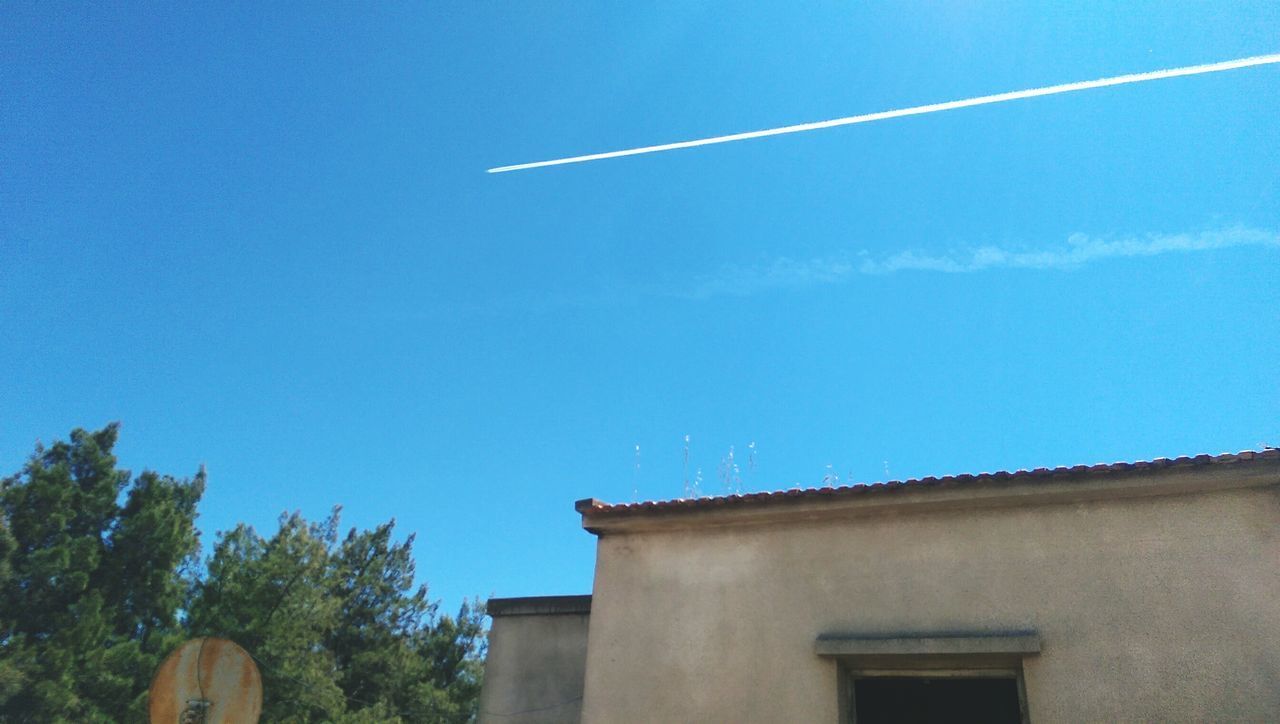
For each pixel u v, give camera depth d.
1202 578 6.93
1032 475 7.59
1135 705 6.77
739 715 8.05
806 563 8.38
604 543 9.42
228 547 33.16
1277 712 6.40
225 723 6.23
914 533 8.05
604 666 8.79
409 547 46.53
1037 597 7.38
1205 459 7.05
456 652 44.88
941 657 7.55
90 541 32.62
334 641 42.09
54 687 26.91
